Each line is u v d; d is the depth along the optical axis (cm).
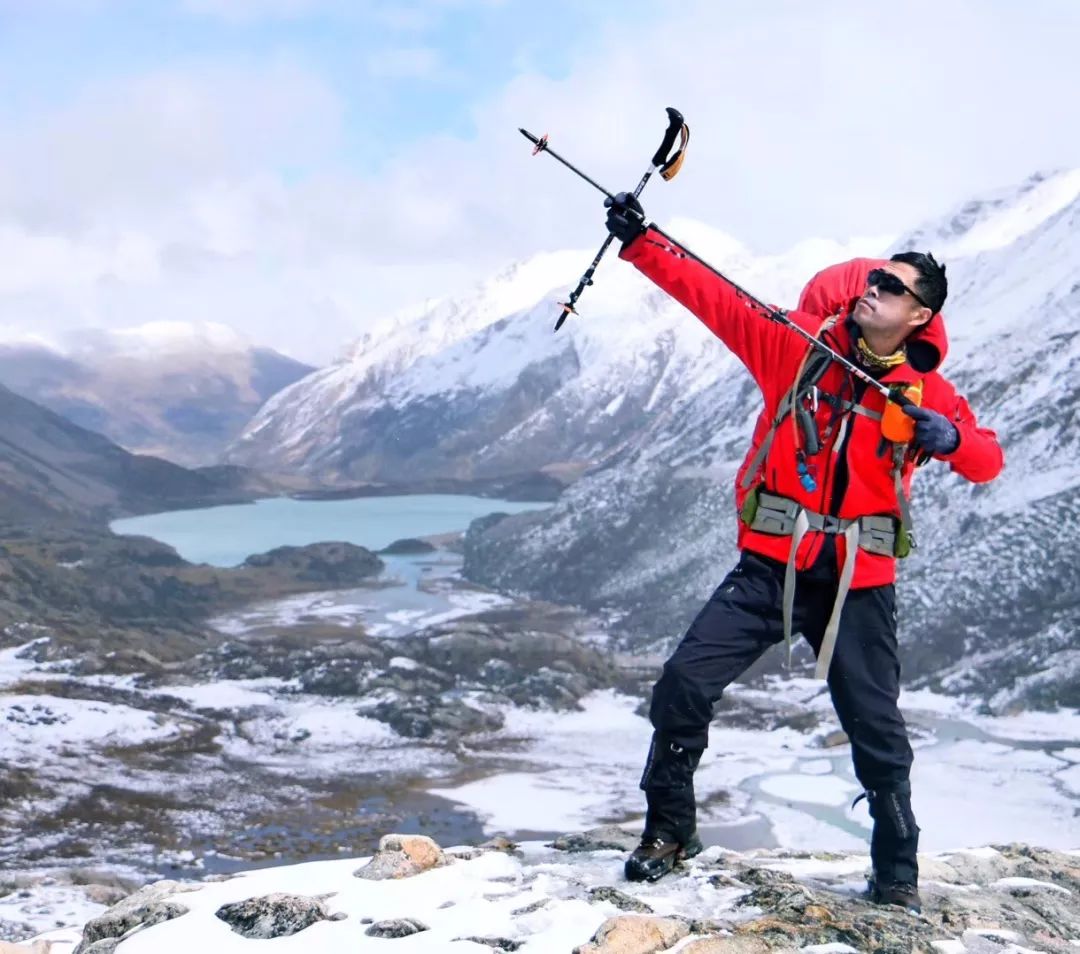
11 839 2947
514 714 4669
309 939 298
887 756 332
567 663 5191
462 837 3131
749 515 324
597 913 313
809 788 3516
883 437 309
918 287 301
